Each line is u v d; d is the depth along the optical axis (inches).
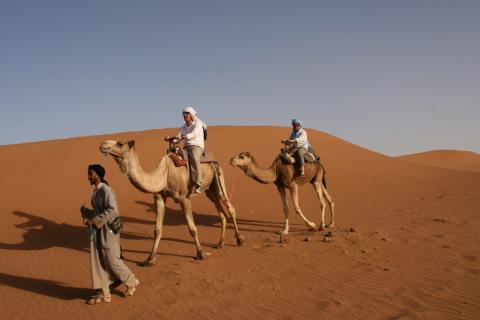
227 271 326.6
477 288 265.6
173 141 373.7
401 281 285.6
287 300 261.9
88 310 259.0
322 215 477.4
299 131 481.7
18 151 1103.6
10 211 631.8
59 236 503.8
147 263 350.0
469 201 625.0
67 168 908.6
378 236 414.6
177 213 635.5
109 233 264.2
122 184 818.2
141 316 247.6
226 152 1149.1
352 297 261.4
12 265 371.6
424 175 1085.8
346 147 1498.5
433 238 399.5
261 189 829.8
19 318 252.2
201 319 239.8
